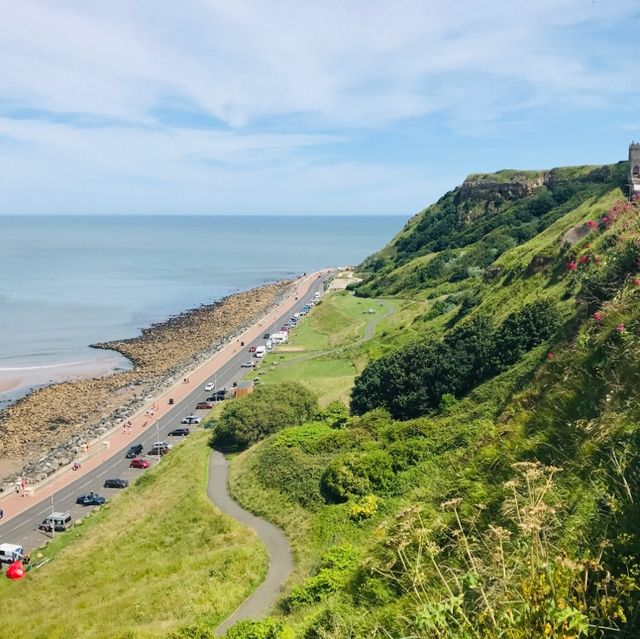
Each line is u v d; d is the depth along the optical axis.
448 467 15.35
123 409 66.06
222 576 25.86
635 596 5.52
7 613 28.20
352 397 44.25
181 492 38.66
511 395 26.14
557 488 8.16
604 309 13.40
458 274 96.69
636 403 8.48
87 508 43.22
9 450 57.06
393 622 8.39
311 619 13.81
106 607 25.34
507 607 5.45
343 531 26.55
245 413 47.00
